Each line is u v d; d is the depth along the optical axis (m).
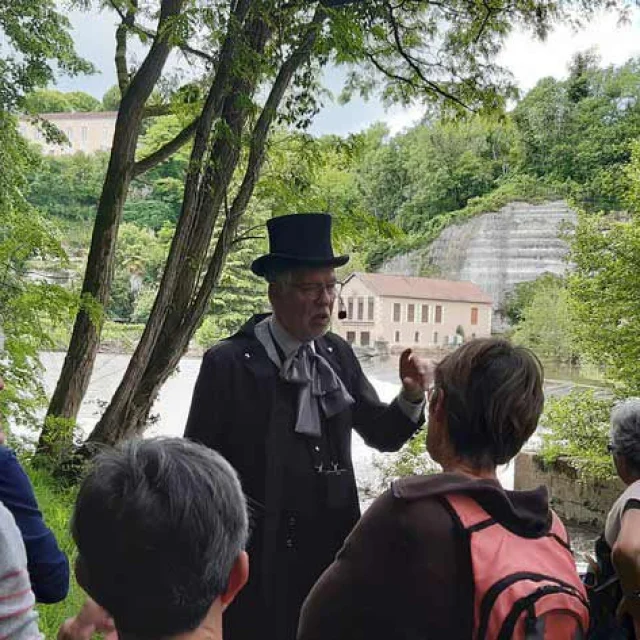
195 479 0.94
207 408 2.04
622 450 1.94
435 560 1.15
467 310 52.16
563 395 14.27
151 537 0.88
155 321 7.24
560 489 13.72
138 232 38.12
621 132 65.25
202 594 0.91
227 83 6.91
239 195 7.29
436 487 1.21
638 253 12.55
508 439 1.29
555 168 68.50
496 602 1.09
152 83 7.74
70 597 3.09
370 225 7.57
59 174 55.75
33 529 1.47
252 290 21.88
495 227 65.56
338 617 1.22
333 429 2.09
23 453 6.86
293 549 1.99
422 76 8.91
